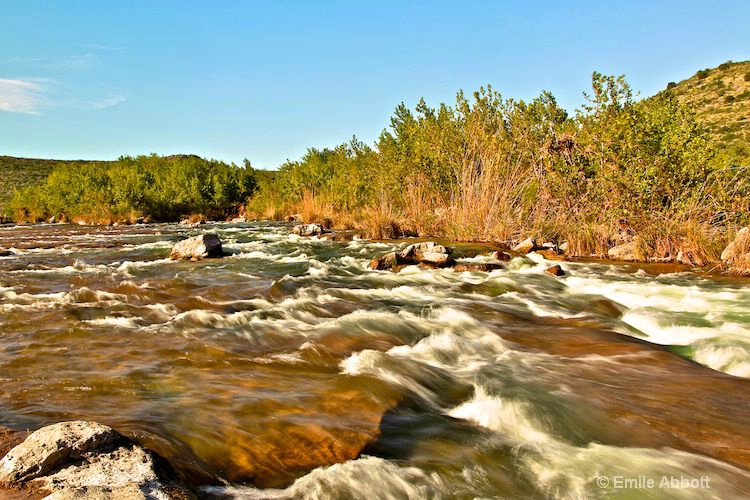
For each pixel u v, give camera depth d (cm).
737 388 436
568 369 481
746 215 1088
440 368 484
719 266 1014
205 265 1122
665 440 351
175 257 1247
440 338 566
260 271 1040
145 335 566
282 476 299
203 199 3378
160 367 462
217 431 337
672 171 1177
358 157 2402
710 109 4766
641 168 1192
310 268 1055
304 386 424
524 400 407
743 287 849
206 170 3647
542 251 1208
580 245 1238
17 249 1438
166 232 2073
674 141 1174
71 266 1106
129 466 271
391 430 358
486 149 1534
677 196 1180
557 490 293
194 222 2830
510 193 1482
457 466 316
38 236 1911
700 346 561
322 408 382
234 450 317
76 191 3209
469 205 1509
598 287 855
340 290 818
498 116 1552
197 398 390
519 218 1430
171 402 380
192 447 315
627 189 1184
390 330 602
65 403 374
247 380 435
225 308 717
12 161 6159
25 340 539
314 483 289
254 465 305
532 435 360
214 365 472
